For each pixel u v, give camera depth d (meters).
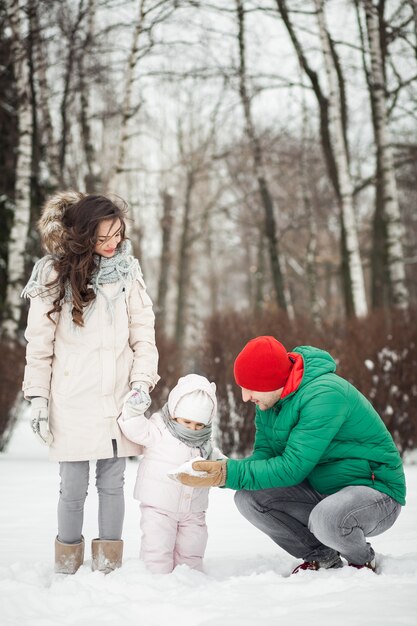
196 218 24.06
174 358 8.20
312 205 22.64
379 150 13.09
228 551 3.46
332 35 13.48
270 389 2.92
